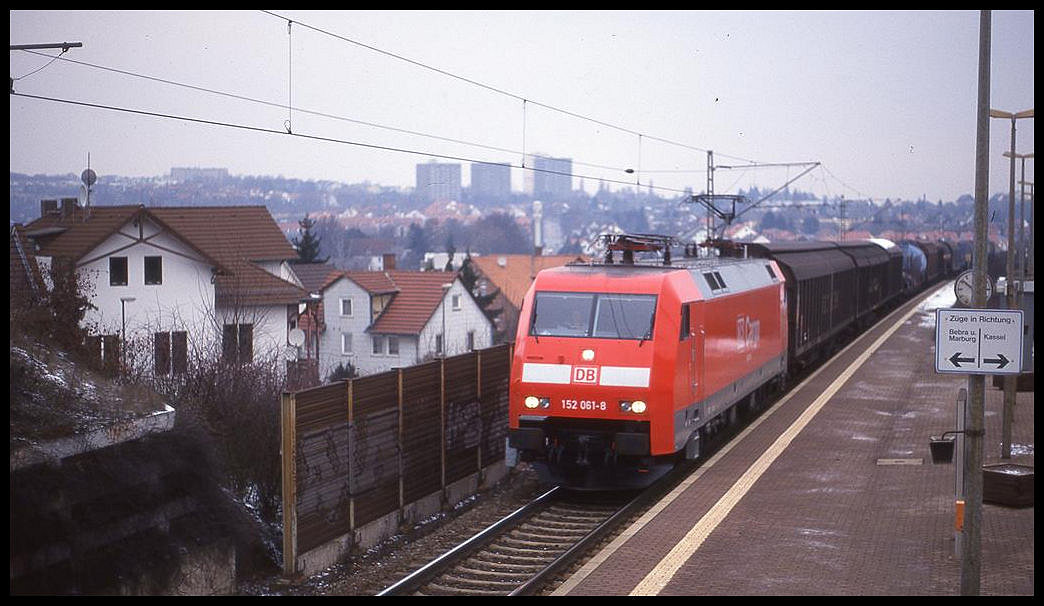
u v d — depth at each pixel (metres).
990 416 21.80
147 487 13.27
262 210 43.78
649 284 16.73
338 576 14.37
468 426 19.14
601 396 16.05
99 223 33.53
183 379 19.69
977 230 11.20
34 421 12.66
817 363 33.19
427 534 16.38
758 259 25.16
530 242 139.38
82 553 12.15
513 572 13.54
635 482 16.61
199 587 13.67
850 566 12.25
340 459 15.16
